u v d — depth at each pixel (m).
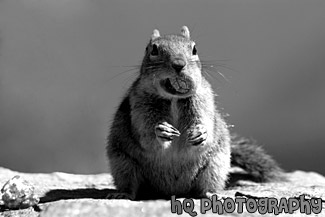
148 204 9.72
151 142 11.14
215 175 11.59
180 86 10.91
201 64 11.76
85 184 13.45
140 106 11.27
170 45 11.18
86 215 9.38
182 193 11.75
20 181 10.33
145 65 11.48
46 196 11.66
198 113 11.26
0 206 10.30
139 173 11.59
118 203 9.74
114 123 11.86
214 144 11.52
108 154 11.91
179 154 11.20
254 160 14.23
